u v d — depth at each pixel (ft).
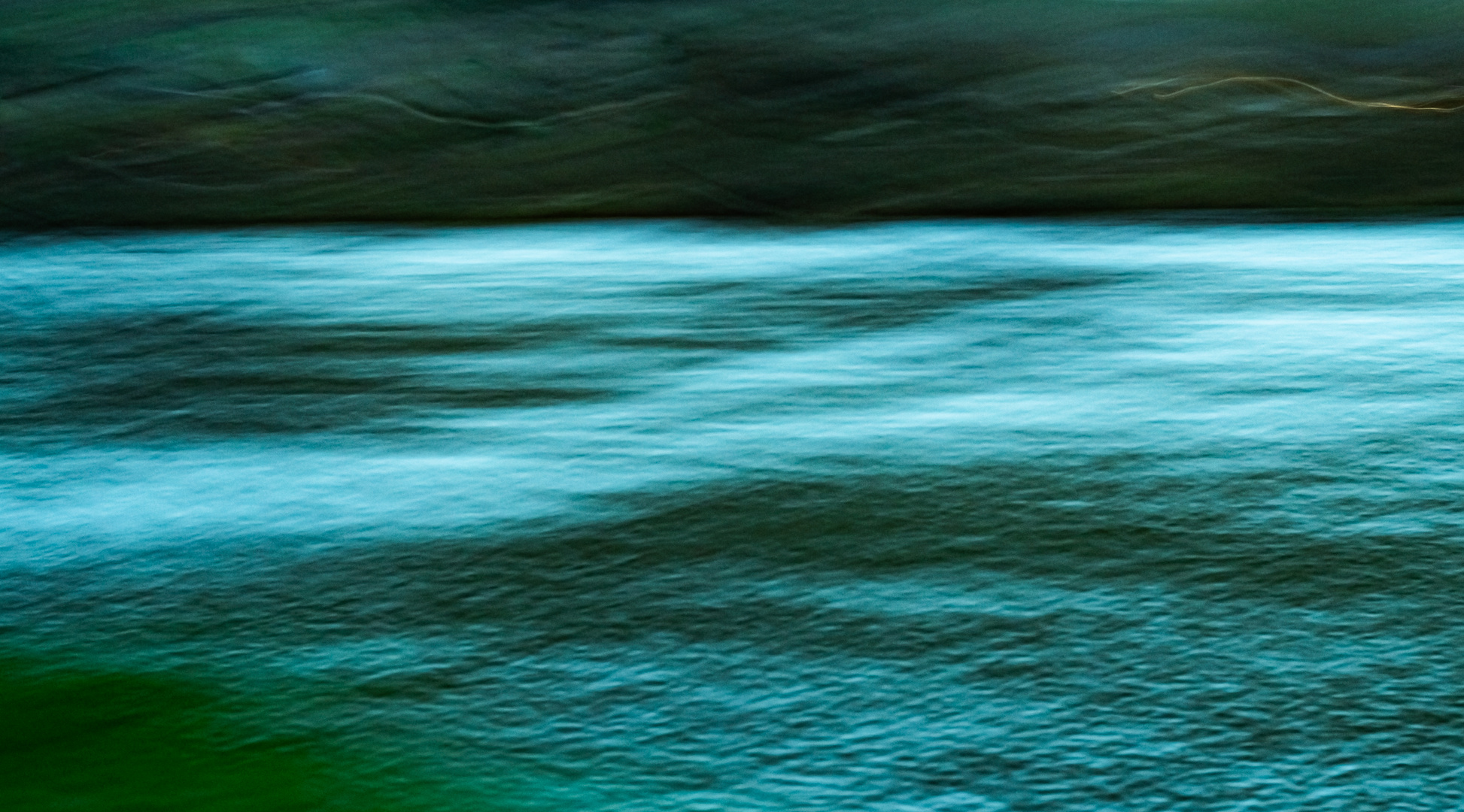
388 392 29.99
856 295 37.45
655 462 25.25
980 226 46.06
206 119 58.34
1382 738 15.74
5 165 55.11
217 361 32.91
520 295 38.58
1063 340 32.65
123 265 43.93
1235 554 20.77
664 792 14.98
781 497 23.38
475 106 58.29
